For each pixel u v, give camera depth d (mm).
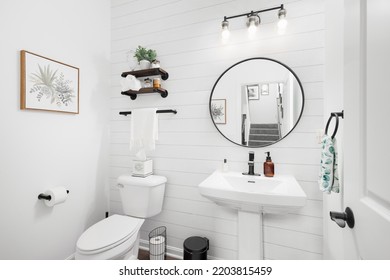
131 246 1306
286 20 1306
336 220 636
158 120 1727
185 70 1640
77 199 1622
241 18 1472
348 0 613
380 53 451
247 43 1460
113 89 1928
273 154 1401
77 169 1620
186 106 1639
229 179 1381
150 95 1769
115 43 1915
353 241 596
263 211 1164
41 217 1356
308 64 1313
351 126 597
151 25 1758
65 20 1496
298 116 1325
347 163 626
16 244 1220
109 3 1921
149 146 1586
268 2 1403
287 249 1374
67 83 1501
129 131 1875
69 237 1554
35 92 1286
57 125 1458
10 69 1174
